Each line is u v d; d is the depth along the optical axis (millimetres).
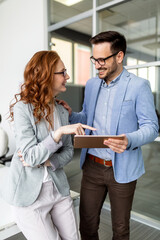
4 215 1265
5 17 4492
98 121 1424
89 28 3947
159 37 2480
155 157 2602
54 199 1163
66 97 4172
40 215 1101
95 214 1473
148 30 2570
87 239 1521
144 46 2604
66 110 1330
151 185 2652
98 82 1460
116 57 1256
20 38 4207
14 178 1095
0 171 1698
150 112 1211
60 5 3549
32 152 1026
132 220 2557
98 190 1432
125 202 1328
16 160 1124
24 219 1091
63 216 1211
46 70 1066
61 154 1211
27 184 1100
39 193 1114
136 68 2660
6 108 4699
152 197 2637
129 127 1280
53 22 3703
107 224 2412
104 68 1265
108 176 1343
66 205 1222
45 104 1094
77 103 4375
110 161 1334
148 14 2564
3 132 1880
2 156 1906
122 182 1272
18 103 1115
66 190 1233
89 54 5113
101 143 1032
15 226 1188
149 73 2555
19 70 4297
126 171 1278
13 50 4406
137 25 2670
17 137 1090
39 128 1129
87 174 1456
